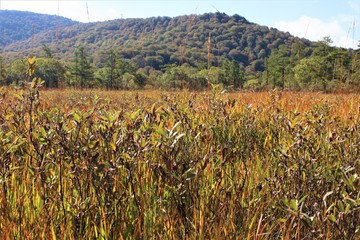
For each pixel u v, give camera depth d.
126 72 42.16
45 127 2.33
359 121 3.59
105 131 2.27
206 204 2.16
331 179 2.39
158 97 7.54
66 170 2.36
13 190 2.16
